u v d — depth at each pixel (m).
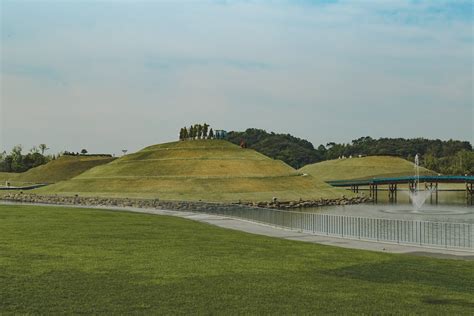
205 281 24.95
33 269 27.12
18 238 39.06
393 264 30.56
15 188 181.00
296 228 52.41
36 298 21.56
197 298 21.84
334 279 25.97
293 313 19.88
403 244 40.28
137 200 114.12
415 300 22.02
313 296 22.44
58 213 64.88
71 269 27.28
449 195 194.62
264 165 154.38
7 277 25.14
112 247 35.19
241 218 63.25
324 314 19.78
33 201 127.31
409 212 113.31
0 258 30.14
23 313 19.52
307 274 27.08
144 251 33.66
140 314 19.56
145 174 142.38
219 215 68.06
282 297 22.17
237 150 162.62
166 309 20.22
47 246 35.09
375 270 28.55
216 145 163.25
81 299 21.50
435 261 31.84
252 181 138.88
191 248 35.44
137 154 164.62
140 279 25.20
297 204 127.44
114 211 72.88
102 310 20.02
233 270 27.73
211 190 128.88
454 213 110.44
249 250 35.16
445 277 26.91
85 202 120.81
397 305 21.16
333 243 40.75
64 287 23.41
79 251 33.16
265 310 20.22
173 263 29.47
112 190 133.38
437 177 176.25
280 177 148.00
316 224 64.06
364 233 58.91
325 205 135.12
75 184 144.50
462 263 31.25
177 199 119.06
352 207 128.75
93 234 42.34
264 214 58.53
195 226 52.06
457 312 20.28
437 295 22.95
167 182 134.38
